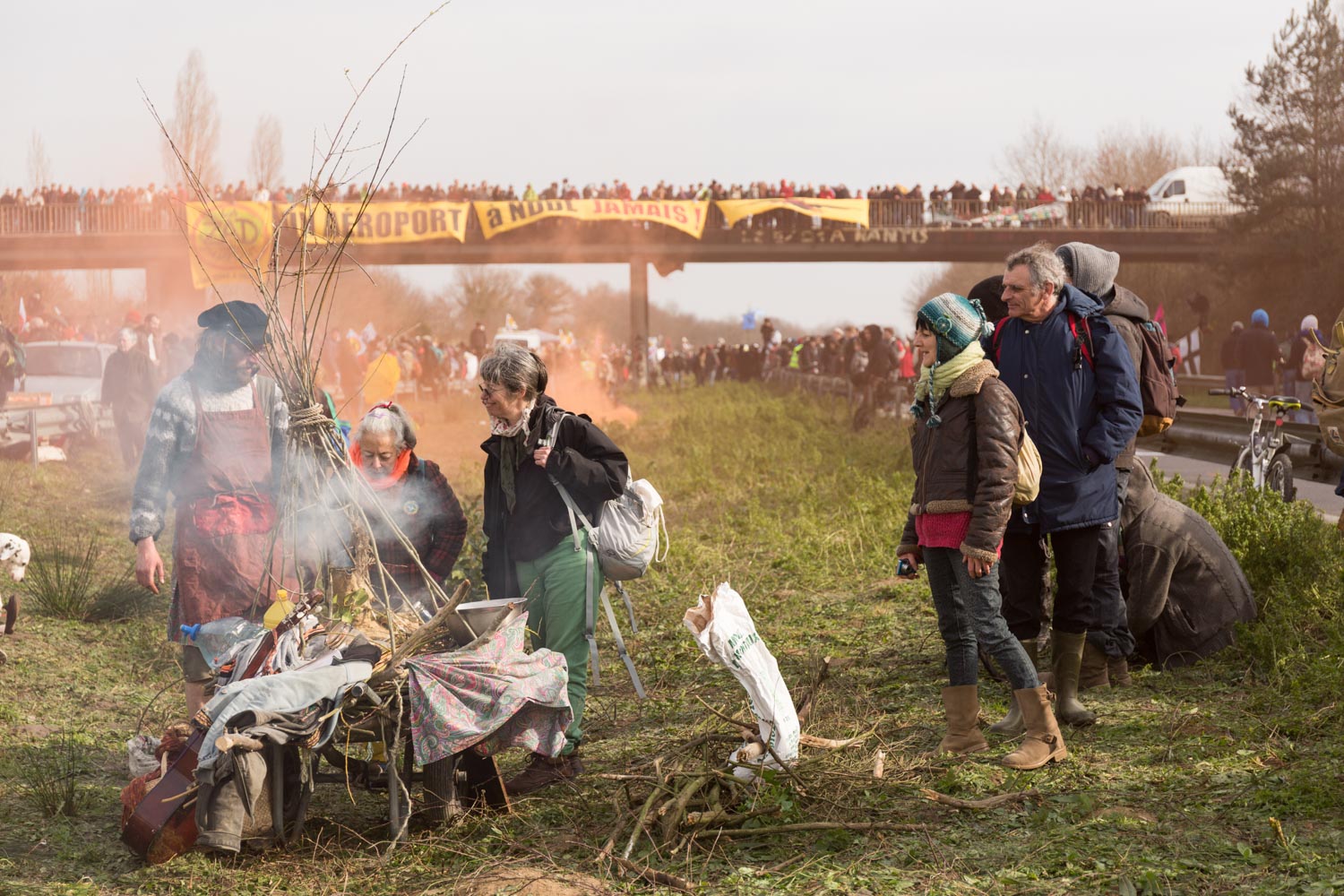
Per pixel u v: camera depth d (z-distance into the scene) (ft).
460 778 16.25
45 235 141.69
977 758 16.44
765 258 150.71
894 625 24.97
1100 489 17.28
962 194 153.07
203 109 134.31
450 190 143.84
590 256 147.54
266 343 16.74
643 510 17.11
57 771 17.24
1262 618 21.61
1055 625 17.74
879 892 12.51
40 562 31.58
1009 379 17.35
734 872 13.16
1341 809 13.99
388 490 17.40
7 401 56.39
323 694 14.02
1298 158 150.41
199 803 13.69
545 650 15.43
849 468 49.98
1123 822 13.93
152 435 16.88
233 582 16.83
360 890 13.41
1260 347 79.10
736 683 21.20
